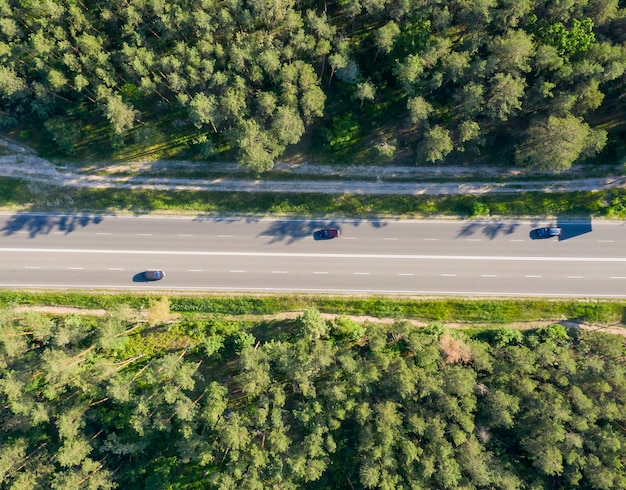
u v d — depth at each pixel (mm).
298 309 70812
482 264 70688
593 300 70375
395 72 62094
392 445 61438
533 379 64812
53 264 70812
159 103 68938
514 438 65188
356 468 67250
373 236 71188
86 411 66062
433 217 70875
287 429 62125
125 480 68812
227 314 70875
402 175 70688
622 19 61406
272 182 70875
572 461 59125
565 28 63188
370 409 60719
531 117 67312
